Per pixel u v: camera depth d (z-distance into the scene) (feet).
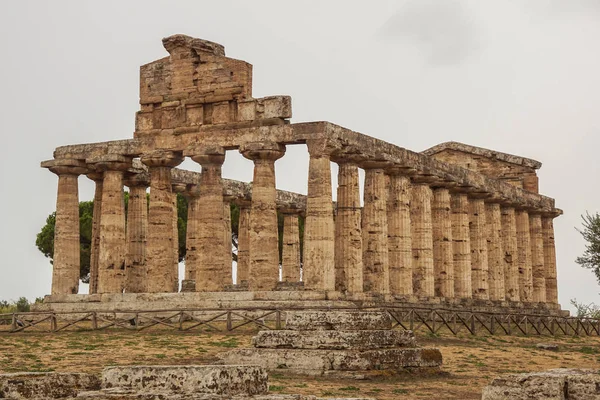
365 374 98.73
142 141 184.14
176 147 180.14
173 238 198.59
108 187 187.73
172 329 148.97
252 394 69.82
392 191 194.59
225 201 229.45
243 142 172.86
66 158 191.31
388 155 185.98
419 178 201.46
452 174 211.82
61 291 188.34
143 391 66.28
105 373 69.62
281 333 103.50
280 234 317.83
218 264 174.70
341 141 171.53
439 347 135.85
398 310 159.94
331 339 100.89
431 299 196.34
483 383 101.55
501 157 255.09
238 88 175.42
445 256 210.59
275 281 171.01
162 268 180.24
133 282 197.16
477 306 215.31
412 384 98.48
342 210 176.96
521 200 244.83
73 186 193.06
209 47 180.34
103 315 170.91
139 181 199.41
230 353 105.40
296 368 100.78
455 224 219.20
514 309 232.73
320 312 103.71
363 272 185.47
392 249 193.26
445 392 93.71
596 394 75.41
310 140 167.73
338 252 176.35
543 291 257.75
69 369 107.24
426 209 202.90
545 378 76.69
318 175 166.40
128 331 147.13
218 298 166.50
